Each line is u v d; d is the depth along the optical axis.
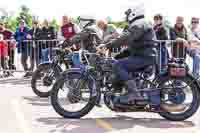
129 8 7.21
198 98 7.19
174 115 7.25
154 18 11.01
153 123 7.12
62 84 7.35
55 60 9.29
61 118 7.41
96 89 7.28
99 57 7.44
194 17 11.04
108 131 6.58
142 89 7.11
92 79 7.29
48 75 9.28
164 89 7.13
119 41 7.16
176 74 7.06
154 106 7.16
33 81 9.36
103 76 7.30
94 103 7.33
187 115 7.21
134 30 7.04
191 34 11.02
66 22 11.85
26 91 10.23
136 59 7.12
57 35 12.69
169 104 7.18
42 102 8.85
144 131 6.61
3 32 13.19
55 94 7.35
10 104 8.62
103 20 10.90
